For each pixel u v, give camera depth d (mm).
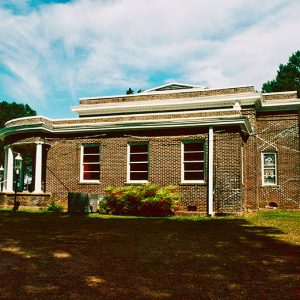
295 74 63375
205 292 5367
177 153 19891
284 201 25156
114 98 28734
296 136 25344
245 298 5109
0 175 33406
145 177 20656
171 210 18594
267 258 7680
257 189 24953
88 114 29109
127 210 18656
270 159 25812
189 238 10281
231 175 18781
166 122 19891
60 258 7551
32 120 22141
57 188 22156
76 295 5203
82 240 9820
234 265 7047
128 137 20969
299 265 7062
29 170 49625
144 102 27328
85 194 18797
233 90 25250
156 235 10820
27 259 7434
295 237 10523
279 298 5121
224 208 18641
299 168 25141
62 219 15430
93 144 21719
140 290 5441
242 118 18547
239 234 11109
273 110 25844
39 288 5512
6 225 13000
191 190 19375
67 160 22141
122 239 10039
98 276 6203
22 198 21094
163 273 6430
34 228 12250
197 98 25891
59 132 22234
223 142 19078
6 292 5312
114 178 21047
